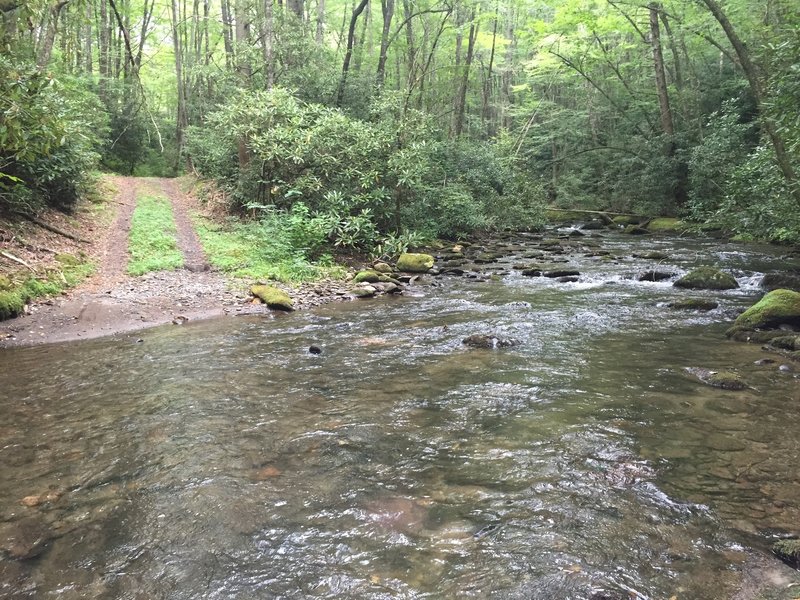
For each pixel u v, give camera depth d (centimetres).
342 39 2962
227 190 1691
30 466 380
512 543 290
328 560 278
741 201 1216
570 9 2220
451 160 2047
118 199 1717
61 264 1012
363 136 1448
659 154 2383
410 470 373
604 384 537
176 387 547
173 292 1001
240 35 1961
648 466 371
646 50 2797
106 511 324
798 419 443
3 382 560
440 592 254
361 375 580
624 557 277
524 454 393
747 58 1011
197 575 267
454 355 648
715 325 784
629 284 1142
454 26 2528
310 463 384
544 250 1675
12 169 1095
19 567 272
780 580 256
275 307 944
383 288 1109
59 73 1276
